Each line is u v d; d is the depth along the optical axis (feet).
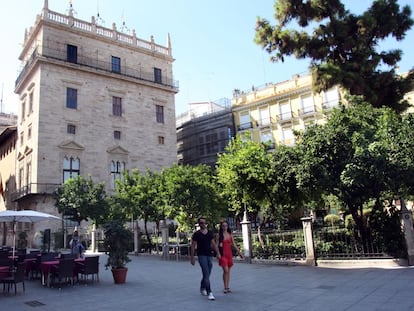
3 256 47.55
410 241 42.70
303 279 36.76
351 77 62.59
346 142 43.98
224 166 63.46
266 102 156.35
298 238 52.60
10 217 49.21
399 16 67.10
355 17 68.49
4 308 28.66
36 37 128.88
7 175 151.02
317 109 140.36
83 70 127.75
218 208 71.77
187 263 58.65
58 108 119.75
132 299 30.37
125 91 140.15
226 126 165.17
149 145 143.23
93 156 125.70
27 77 128.77
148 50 151.43
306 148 46.57
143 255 76.95
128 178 86.94
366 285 31.45
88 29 135.23
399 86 67.10
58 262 39.65
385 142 42.27
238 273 43.42
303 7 68.54
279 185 51.49
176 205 66.28
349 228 51.85
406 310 22.44
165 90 153.07
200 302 27.71
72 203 93.86
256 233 63.46
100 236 97.25
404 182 41.73
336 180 43.88
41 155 112.98
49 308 28.04
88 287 37.70
